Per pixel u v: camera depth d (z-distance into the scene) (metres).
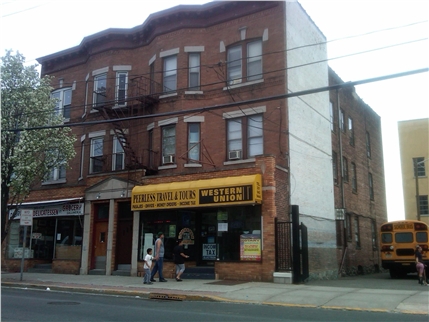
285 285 15.23
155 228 19.41
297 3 21.00
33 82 20.28
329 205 22.47
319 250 20.39
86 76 24.97
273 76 19.00
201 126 20.20
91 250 21.52
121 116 22.42
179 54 21.02
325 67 24.22
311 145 21.02
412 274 26.22
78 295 14.29
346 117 27.39
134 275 19.56
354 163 27.95
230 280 16.89
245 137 19.31
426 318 9.66
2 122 18.91
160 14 21.52
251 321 9.09
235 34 20.28
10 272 23.72
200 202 17.30
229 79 20.19
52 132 20.20
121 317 9.55
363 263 27.14
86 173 23.64
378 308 10.96
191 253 18.84
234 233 17.39
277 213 16.83
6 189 19.55
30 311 10.38
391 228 22.98
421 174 40.59
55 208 23.20
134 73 23.20
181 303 12.30
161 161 20.81
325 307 11.30
